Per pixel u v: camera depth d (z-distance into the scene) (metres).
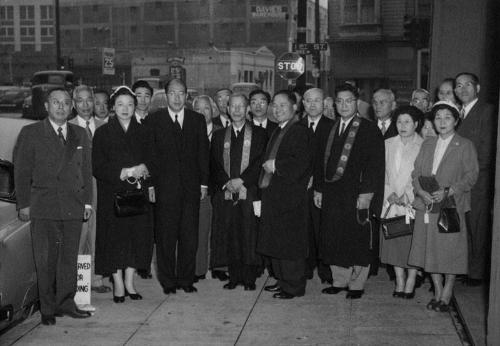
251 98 8.27
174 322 6.60
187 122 7.53
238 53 33.44
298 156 7.37
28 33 82.25
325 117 8.27
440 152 6.91
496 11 10.94
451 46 11.31
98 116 8.15
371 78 38.84
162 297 7.45
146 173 7.20
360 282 7.44
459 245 6.75
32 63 82.06
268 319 6.70
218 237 7.84
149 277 8.31
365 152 7.29
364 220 7.28
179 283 7.67
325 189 7.44
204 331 6.35
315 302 7.28
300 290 7.48
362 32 38.31
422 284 8.12
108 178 7.03
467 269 6.99
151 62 35.81
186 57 33.56
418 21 20.27
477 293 7.51
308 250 7.55
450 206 6.70
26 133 6.32
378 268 8.81
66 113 6.40
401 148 7.47
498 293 5.51
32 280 6.41
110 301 7.29
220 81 32.78
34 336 6.21
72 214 6.41
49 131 6.36
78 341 6.08
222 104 9.55
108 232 7.09
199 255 8.12
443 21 11.35
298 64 16.92
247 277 7.80
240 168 7.73
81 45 77.75
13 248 5.98
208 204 8.10
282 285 7.48
